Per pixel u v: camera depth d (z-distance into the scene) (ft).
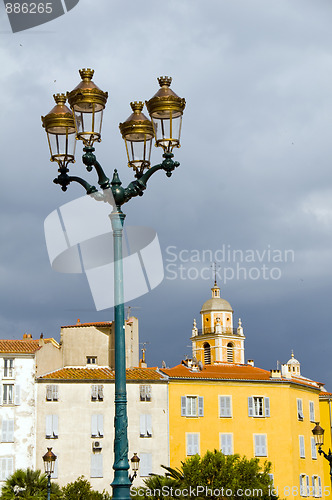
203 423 240.73
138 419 233.55
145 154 53.98
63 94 53.01
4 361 225.76
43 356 236.02
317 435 115.24
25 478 183.32
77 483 197.77
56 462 221.66
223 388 246.06
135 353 272.92
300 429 259.39
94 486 222.69
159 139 51.19
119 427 48.42
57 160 52.03
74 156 52.47
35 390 226.17
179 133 51.52
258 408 248.93
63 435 224.53
